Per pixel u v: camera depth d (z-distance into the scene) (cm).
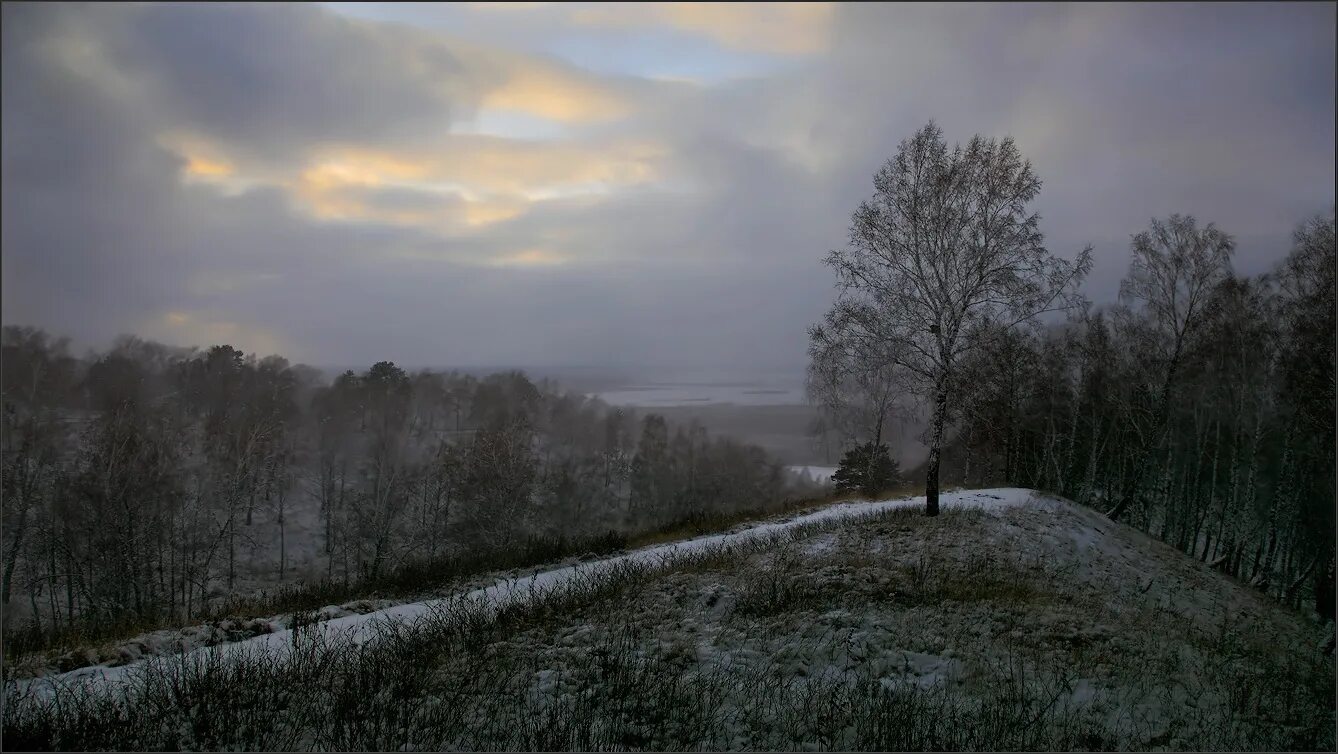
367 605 1288
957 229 1844
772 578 1185
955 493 2588
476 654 859
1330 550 2970
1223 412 3562
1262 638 1569
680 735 663
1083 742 705
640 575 1283
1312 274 2703
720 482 6900
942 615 1045
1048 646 963
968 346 1841
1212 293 2962
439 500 4412
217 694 712
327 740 631
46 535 3169
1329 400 2558
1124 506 3142
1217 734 778
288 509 4988
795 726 690
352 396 5669
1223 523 3488
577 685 765
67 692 731
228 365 5534
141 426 3769
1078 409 3675
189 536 3612
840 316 1917
